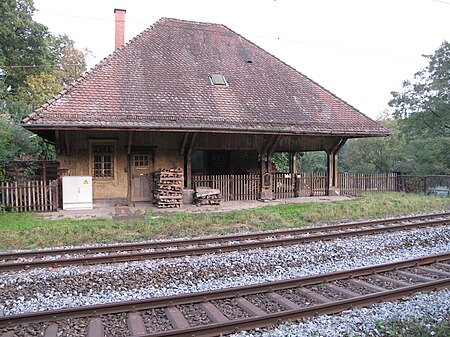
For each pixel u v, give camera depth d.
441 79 24.92
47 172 16.47
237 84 18.83
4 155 15.35
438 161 24.88
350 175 21.86
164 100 15.95
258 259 8.08
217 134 17.16
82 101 14.59
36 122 13.01
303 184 19.66
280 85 20.11
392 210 15.15
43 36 34.03
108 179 16.03
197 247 8.89
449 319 5.16
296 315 5.16
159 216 13.23
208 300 5.88
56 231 10.56
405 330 4.80
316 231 11.11
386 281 6.88
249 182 18.19
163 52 19.12
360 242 9.64
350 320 5.04
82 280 6.88
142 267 7.45
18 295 6.27
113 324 5.09
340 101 20.62
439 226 11.84
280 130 16.30
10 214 13.33
